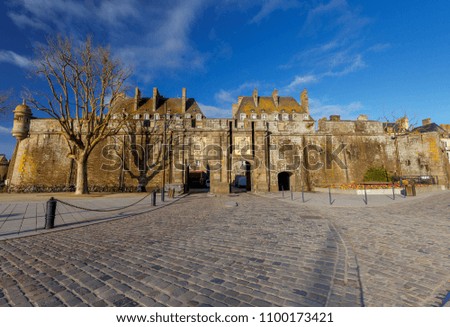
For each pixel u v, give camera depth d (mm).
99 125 20422
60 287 3059
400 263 3961
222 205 13266
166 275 3414
